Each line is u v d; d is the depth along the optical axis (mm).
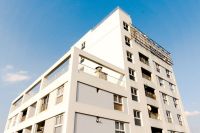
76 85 14766
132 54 24359
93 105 15062
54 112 14922
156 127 20734
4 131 28844
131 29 27000
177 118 25844
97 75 17828
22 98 28797
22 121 23516
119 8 27672
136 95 20812
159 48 32188
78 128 13156
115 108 17016
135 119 18719
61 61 17984
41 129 17141
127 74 20766
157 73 27625
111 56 24000
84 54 17000
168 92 27406
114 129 15656
